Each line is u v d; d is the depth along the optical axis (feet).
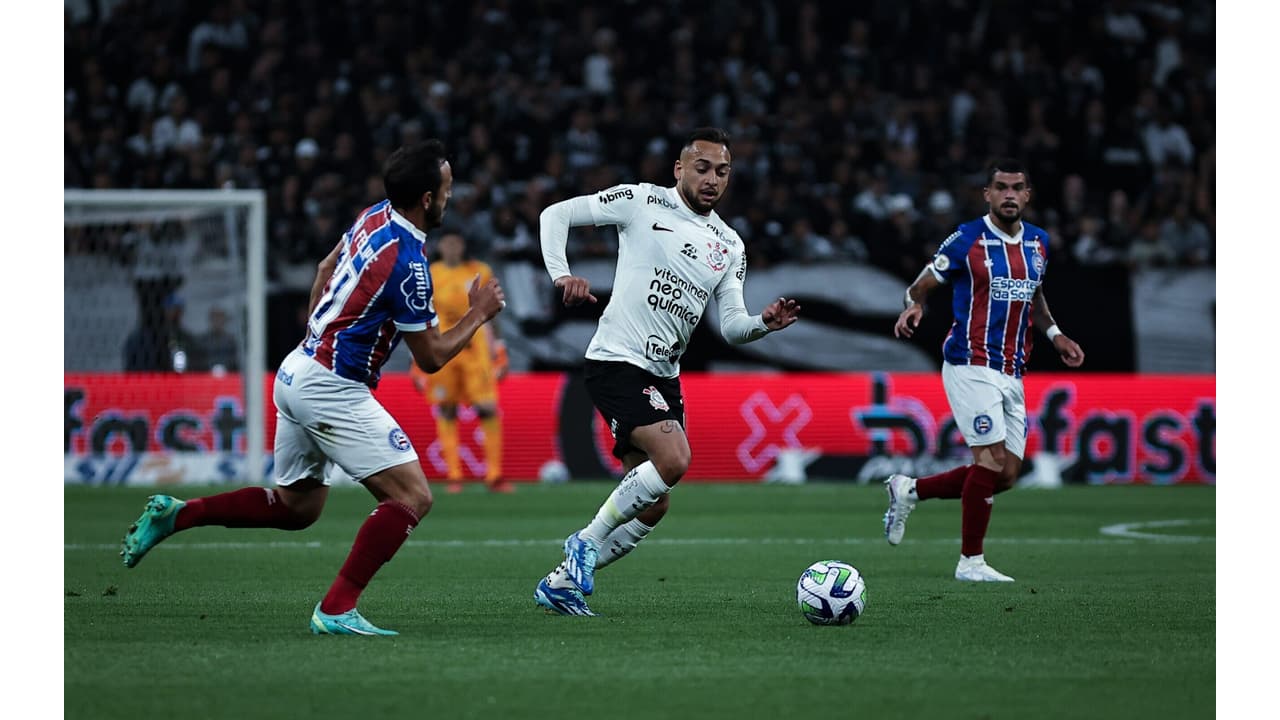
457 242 155.63
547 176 232.94
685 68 249.34
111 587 78.33
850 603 65.92
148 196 169.58
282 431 63.10
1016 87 245.86
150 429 180.96
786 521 131.95
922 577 89.40
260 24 250.57
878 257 195.21
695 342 191.52
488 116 235.20
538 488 171.22
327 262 64.54
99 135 233.96
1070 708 47.88
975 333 89.86
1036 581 86.89
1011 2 256.32
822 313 192.95
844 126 236.84
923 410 186.91
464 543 110.42
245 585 82.28
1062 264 192.85
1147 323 192.75
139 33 246.68
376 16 251.60
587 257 191.42
